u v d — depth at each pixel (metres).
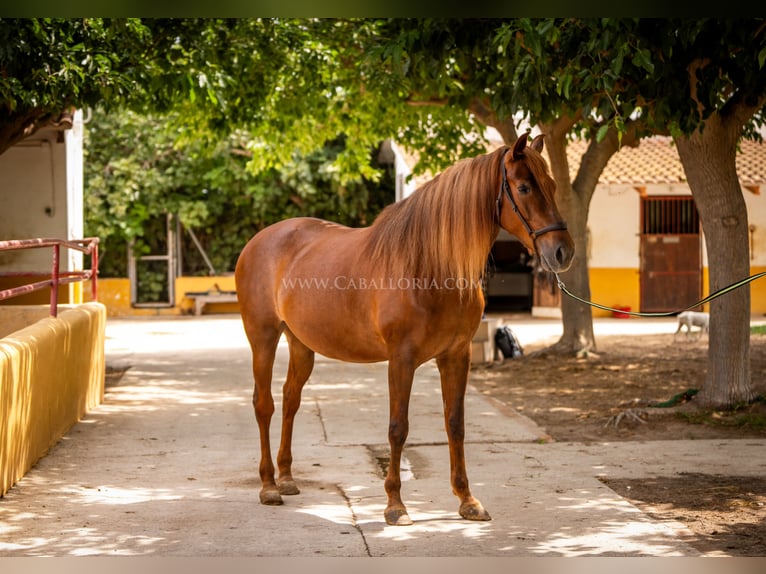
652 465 6.64
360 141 16.00
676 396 8.94
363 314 5.15
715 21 6.51
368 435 7.81
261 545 4.73
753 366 11.40
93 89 8.76
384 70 11.68
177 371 12.13
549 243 4.62
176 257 23.75
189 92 9.98
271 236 6.04
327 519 5.23
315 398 9.78
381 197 24.50
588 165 12.93
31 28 7.80
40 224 12.88
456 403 5.21
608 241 21.00
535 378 11.39
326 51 12.12
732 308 8.52
